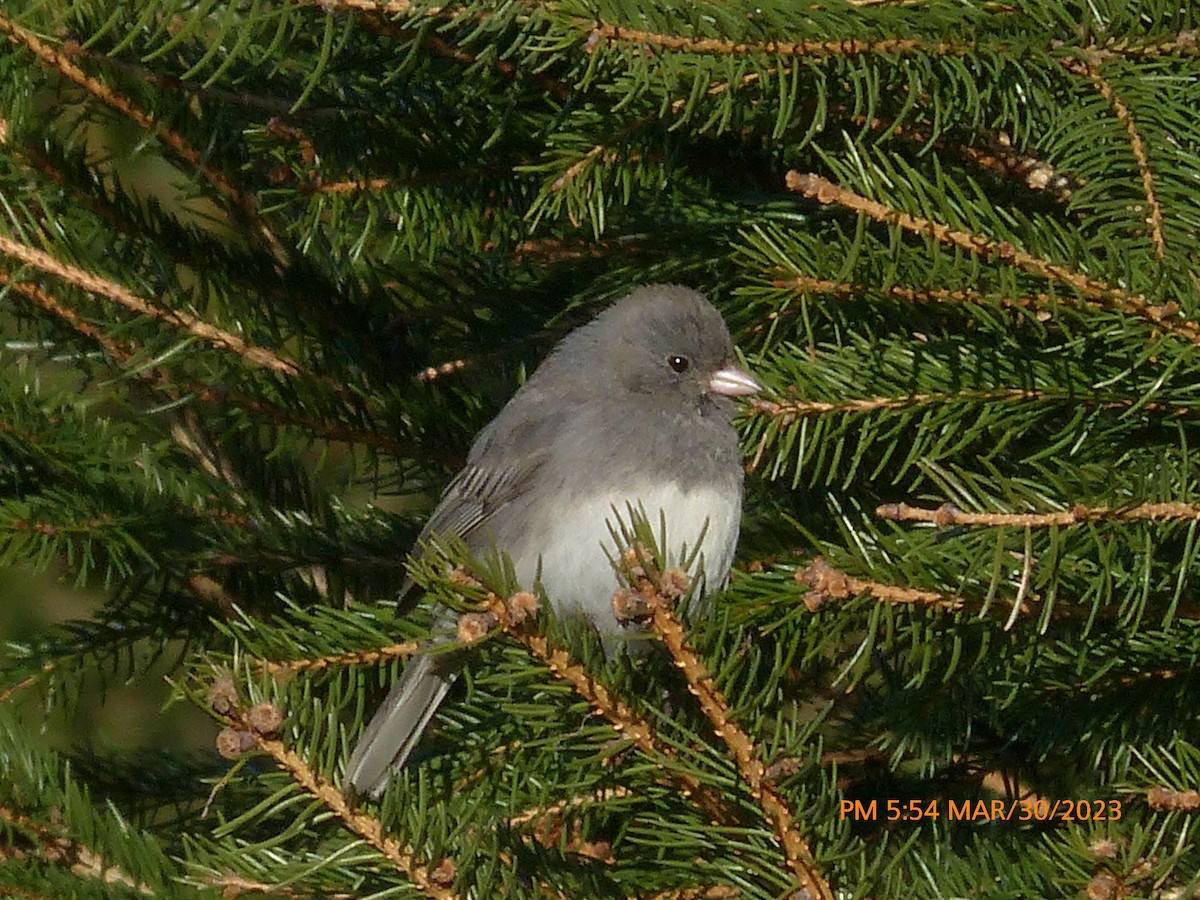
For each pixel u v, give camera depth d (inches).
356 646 260.5
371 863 205.5
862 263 251.3
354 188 295.6
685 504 295.6
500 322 341.7
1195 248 248.4
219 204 327.6
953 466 247.3
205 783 314.3
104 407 343.6
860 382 256.8
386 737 271.9
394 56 283.6
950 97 265.7
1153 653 254.4
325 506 341.4
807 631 251.6
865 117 281.9
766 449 284.2
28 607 419.5
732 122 282.7
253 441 341.4
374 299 334.6
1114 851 195.8
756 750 205.6
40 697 311.9
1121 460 253.3
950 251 254.2
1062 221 294.0
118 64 287.7
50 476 309.3
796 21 245.1
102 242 306.2
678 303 308.8
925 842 282.7
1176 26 263.3
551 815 258.5
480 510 313.7
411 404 325.4
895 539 254.1
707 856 225.1
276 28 277.1
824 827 209.2
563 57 259.6
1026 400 252.1
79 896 214.2
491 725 275.9
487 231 306.7
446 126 296.2
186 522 312.5
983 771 307.0
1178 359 233.1
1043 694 263.9
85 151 310.7
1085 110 260.5
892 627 233.9
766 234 289.0
